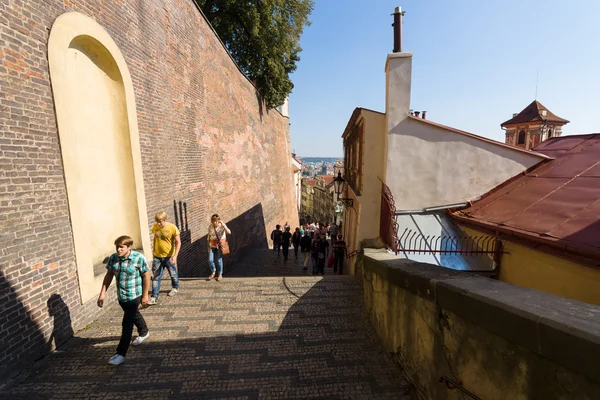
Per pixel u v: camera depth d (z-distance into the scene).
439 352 2.93
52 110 4.54
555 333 1.68
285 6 21.14
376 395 3.54
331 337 4.77
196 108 10.93
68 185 4.75
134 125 6.77
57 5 4.68
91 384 3.69
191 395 3.53
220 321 5.27
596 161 6.82
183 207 9.31
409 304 3.55
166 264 6.22
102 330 4.95
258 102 21.39
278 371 3.96
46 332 4.26
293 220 33.16
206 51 12.23
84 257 5.09
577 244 4.23
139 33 7.25
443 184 7.42
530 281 5.17
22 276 3.93
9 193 3.80
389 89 7.29
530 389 1.90
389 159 7.39
